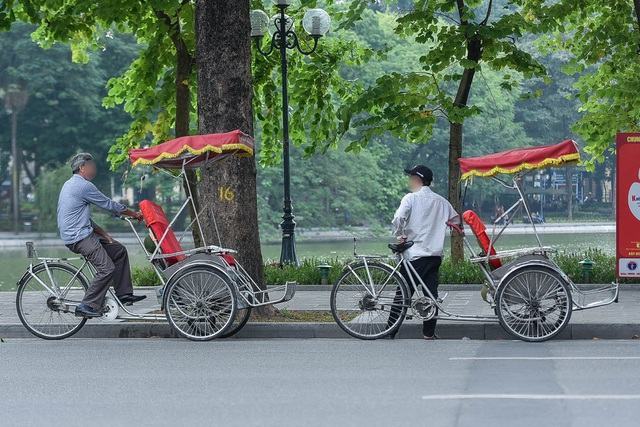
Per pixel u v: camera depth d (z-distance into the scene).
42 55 151.12
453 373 20.11
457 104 46.03
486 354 23.14
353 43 52.91
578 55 53.94
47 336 27.39
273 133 52.91
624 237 31.31
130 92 49.59
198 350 24.62
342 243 135.88
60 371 21.22
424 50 156.50
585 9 49.94
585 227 169.75
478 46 46.31
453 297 37.12
